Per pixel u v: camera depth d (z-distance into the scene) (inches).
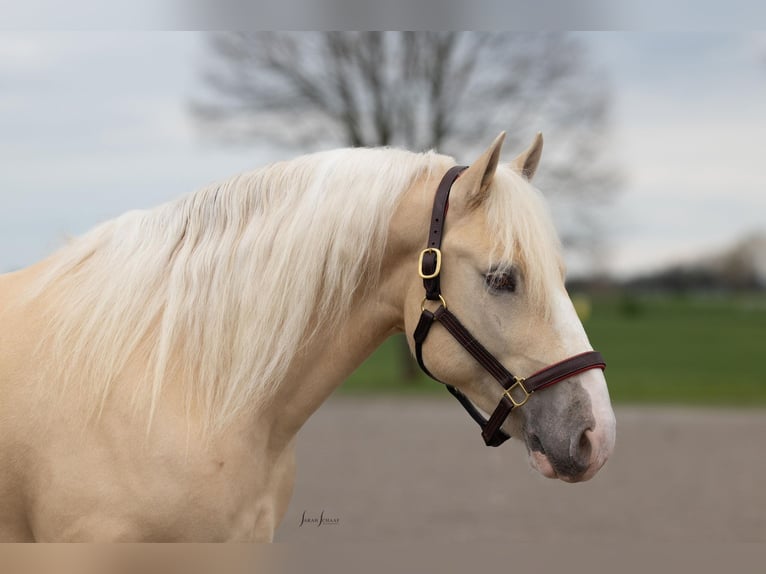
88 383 94.6
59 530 92.5
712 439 370.6
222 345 99.2
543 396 96.0
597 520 234.1
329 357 104.0
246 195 104.5
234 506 95.7
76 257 104.2
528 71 539.2
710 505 253.1
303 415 104.0
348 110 556.7
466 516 238.2
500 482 287.1
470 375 99.4
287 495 108.6
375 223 102.0
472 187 98.3
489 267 96.0
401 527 224.5
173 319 98.3
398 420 432.8
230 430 97.2
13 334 98.0
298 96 550.9
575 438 93.2
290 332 100.2
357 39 538.0
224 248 101.7
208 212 104.4
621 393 532.7
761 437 376.2
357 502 255.0
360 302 104.3
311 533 218.1
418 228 101.4
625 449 348.8
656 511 245.9
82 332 97.0
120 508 91.6
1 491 95.3
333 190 102.8
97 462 92.4
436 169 105.3
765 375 625.9
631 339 901.8
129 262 101.7
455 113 553.0
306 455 334.3
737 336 935.0
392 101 554.6
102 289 100.1
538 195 100.5
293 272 100.4
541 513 242.7
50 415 93.7
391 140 559.5
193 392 97.1
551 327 95.8
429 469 308.3
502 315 96.5
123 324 97.7
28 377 95.3
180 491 92.4
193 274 100.6
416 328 100.7
